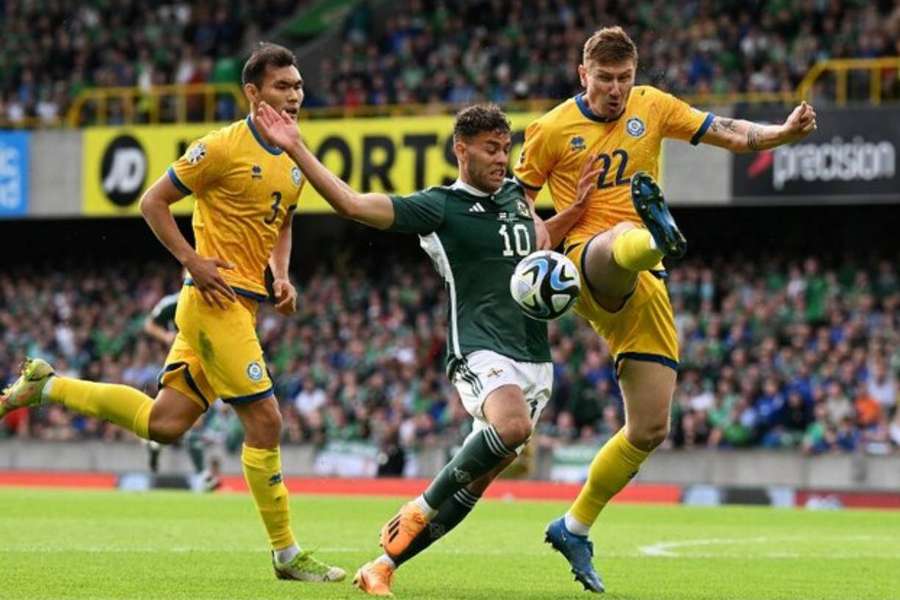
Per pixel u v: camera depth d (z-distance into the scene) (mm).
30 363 24938
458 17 83562
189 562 26906
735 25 77062
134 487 66312
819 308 69250
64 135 81312
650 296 23156
